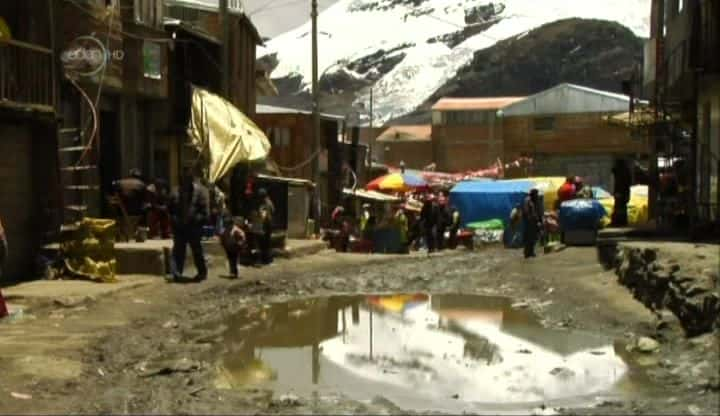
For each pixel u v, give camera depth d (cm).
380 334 1265
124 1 2256
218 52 2983
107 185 2269
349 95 13250
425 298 1689
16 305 1417
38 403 836
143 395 859
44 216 1816
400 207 4325
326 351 1127
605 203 3612
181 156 2717
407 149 7181
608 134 6222
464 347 1147
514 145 6431
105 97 2225
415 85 13262
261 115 4575
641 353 1036
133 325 1309
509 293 1742
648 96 2833
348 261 2541
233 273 1952
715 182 1812
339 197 4762
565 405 812
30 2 1831
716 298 960
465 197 4119
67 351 1089
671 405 782
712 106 1875
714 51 1789
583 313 1378
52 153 1834
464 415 775
